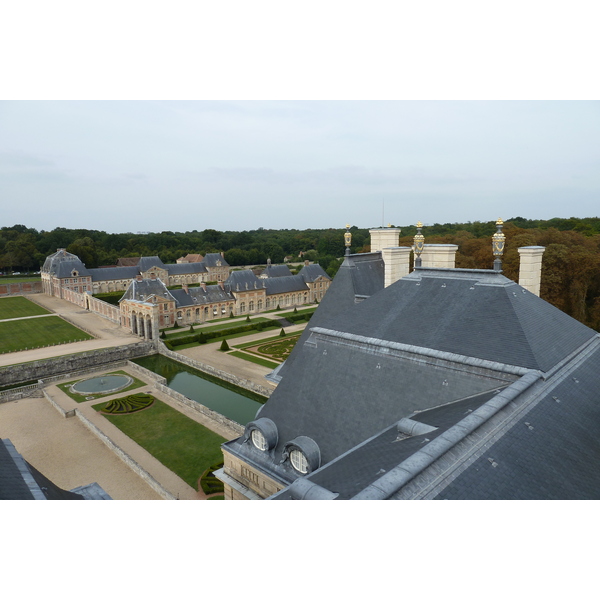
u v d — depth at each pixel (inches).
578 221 6205.7
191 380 2878.9
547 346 832.9
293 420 975.6
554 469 586.6
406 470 527.5
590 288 3757.4
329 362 1002.1
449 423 675.4
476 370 802.8
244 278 4995.1
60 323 4375.0
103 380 2783.0
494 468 559.8
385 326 992.2
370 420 870.4
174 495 1534.2
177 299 4399.6
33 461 1795.0
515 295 924.6
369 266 1456.7
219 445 1909.4
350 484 586.2
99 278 6323.8
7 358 3166.8
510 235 4355.3
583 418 713.0
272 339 3816.4
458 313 933.2
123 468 1733.5
